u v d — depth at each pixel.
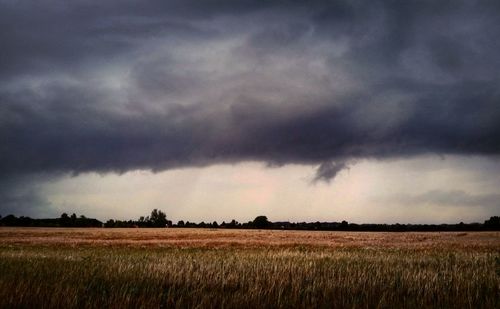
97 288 9.17
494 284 10.12
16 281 9.33
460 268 12.82
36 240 43.94
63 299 8.04
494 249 30.58
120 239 48.38
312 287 9.62
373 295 9.21
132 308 7.96
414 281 10.30
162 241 44.12
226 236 58.41
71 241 42.62
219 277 10.77
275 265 12.23
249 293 8.90
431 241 45.00
